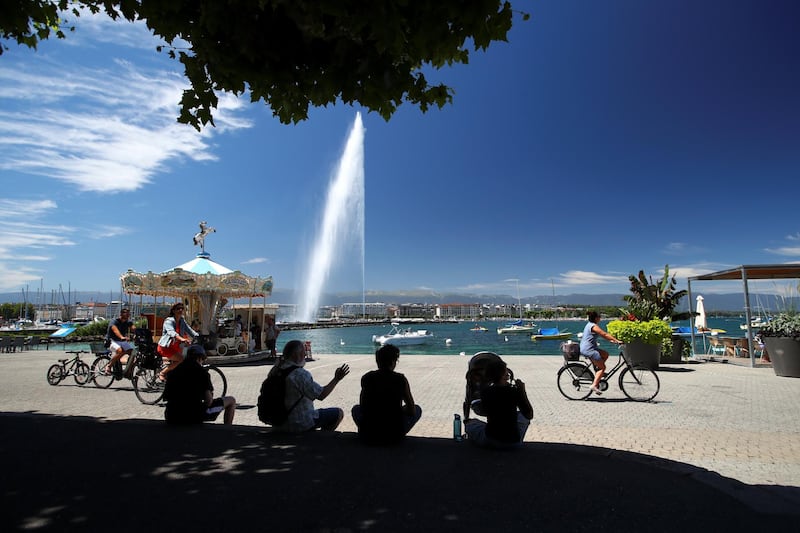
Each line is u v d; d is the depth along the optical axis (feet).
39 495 12.76
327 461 15.57
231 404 22.98
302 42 12.96
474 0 11.19
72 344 153.99
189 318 72.54
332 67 12.92
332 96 13.43
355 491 12.99
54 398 33.65
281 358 19.83
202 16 11.87
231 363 63.72
